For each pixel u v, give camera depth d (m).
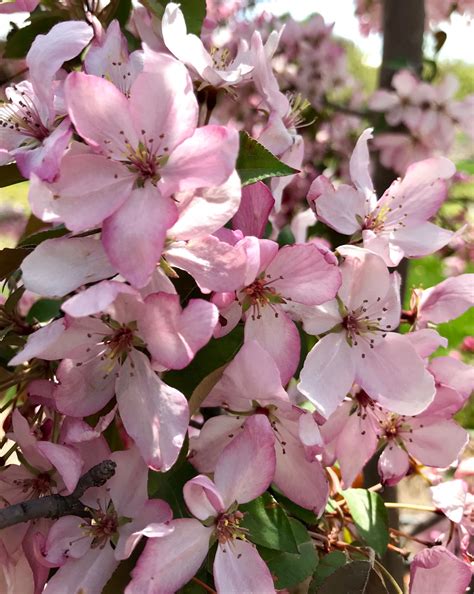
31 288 0.21
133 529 0.22
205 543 0.22
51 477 0.24
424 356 0.25
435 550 0.23
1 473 0.24
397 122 0.47
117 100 0.21
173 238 0.21
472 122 0.47
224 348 0.22
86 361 0.22
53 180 0.20
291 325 0.23
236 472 0.22
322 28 0.61
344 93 0.63
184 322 0.20
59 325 0.20
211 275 0.21
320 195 0.25
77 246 0.21
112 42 0.25
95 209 0.21
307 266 0.22
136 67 0.24
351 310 0.24
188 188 0.20
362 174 0.26
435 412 0.26
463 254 0.66
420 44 0.44
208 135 0.20
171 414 0.21
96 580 0.22
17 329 0.26
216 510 0.22
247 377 0.22
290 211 0.49
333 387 0.24
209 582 0.23
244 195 0.23
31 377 0.24
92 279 0.21
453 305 0.27
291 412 0.23
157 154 0.21
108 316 0.21
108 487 0.22
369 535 0.26
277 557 0.24
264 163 0.23
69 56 0.22
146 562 0.21
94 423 0.23
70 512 0.22
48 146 0.21
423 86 0.46
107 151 0.21
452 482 0.28
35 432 0.24
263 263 0.22
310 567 0.24
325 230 0.31
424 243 0.26
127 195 0.21
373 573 0.23
